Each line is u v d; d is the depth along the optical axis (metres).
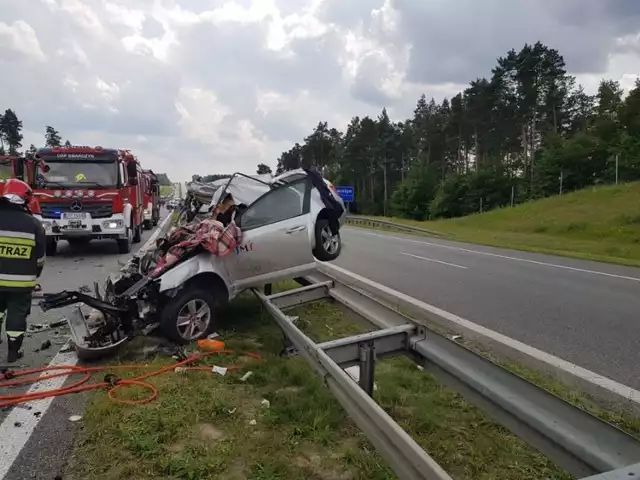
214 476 3.20
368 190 90.12
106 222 13.64
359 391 3.18
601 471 2.40
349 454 3.42
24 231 5.22
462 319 7.48
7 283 5.16
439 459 3.50
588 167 58.66
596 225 26.73
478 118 69.38
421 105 93.81
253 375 4.79
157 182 30.00
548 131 67.88
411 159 87.88
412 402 4.30
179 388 4.50
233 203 7.21
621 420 4.17
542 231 28.66
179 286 5.62
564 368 5.39
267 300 6.21
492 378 3.32
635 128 61.81
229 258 6.14
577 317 7.64
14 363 5.25
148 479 3.18
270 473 3.21
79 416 4.05
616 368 5.44
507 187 65.81
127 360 5.33
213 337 5.96
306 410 4.05
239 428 3.79
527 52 66.12
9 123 95.81
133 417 3.92
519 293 9.51
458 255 16.03
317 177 7.26
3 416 4.05
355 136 85.06
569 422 2.69
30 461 3.39
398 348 4.30
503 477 3.31
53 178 13.34
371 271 12.32
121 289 6.09
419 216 77.25
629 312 7.99
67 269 11.61
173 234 6.82
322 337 6.18
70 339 5.98
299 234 6.65
